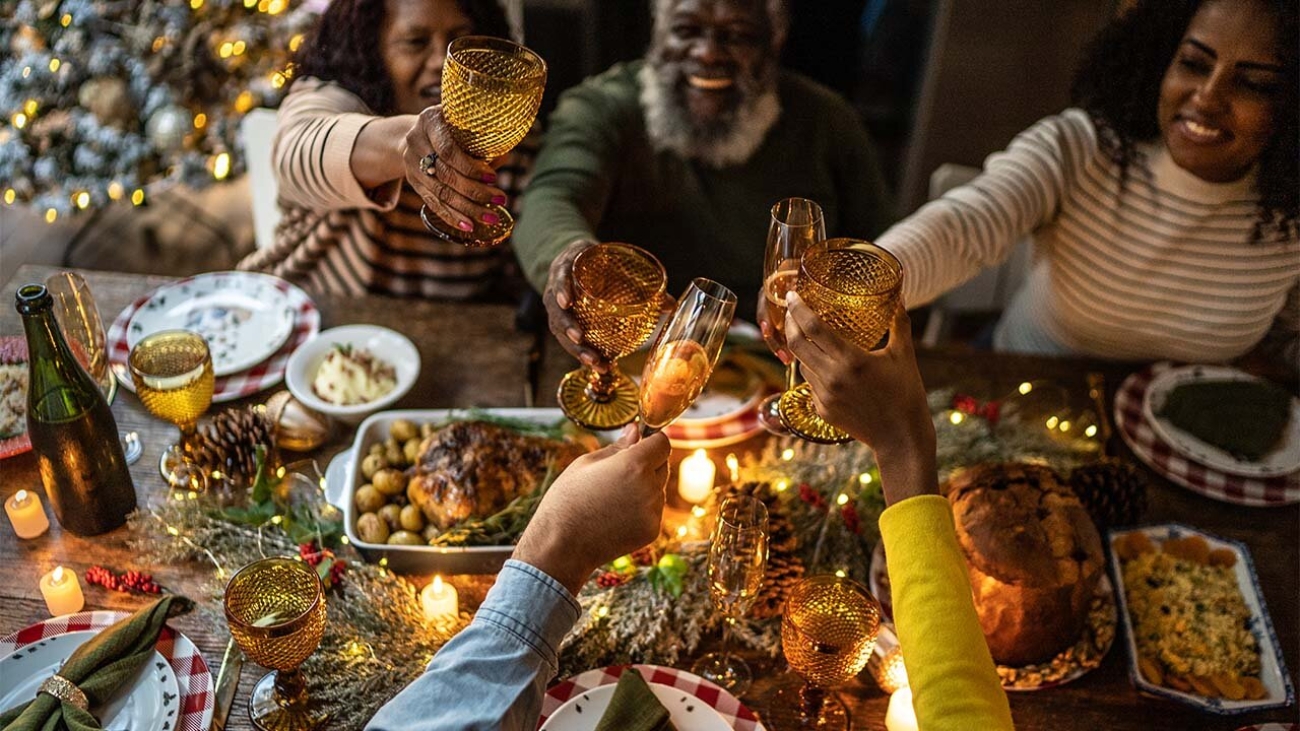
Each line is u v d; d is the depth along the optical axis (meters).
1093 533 1.22
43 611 1.24
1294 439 1.56
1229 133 1.52
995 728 0.85
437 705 0.82
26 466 1.42
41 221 3.40
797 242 1.13
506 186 2.02
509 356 1.67
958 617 0.89
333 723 1.13
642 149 2.07
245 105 2.70
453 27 1.68
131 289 1.76
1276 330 1.81
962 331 2.59
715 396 1.58
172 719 1.09
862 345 0.98
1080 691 1.21
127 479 1.34
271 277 1.77
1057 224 1.80
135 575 1.25
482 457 1.31
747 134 1.99
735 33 1.87
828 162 2.19
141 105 2.66
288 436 1.46
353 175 1.39
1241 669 1.22
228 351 1.63
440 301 1.79
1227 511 1.47
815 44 3.52
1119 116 1.64
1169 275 1.73
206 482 1.37
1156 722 1.18
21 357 1.50
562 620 0.87
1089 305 1.82
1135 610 1.28
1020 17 2.92
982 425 1.50
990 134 3.16
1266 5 1.40
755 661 1.24
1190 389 1.61
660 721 1.08
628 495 0.90
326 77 1.71
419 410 1.53
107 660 1.12
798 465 1.43
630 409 1.29
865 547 1.36
